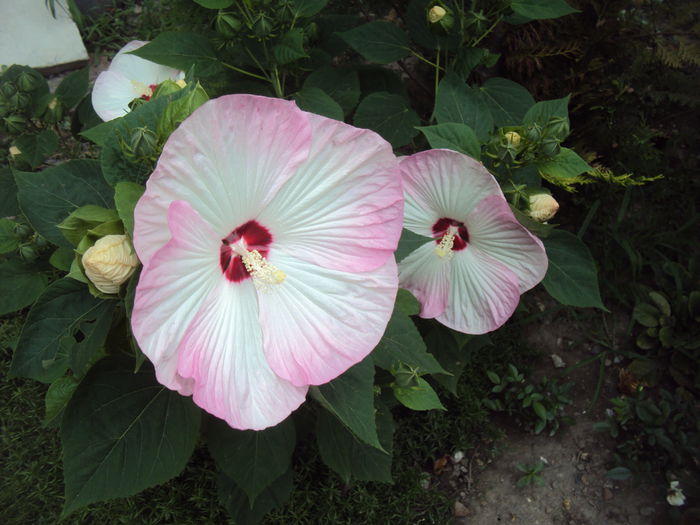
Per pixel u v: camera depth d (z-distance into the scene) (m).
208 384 0.43
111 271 0.41
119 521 0.75
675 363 0.92
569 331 0.96
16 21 1.04
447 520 0.83
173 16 0.82
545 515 0.85
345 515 0.79
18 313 0.86
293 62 0.79
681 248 0.98
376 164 0.45
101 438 0.52
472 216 0.61
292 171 0.43
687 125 1.01
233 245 0.45
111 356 0.54
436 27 0.70
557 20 0.87
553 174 0.61
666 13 0.89
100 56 1.09
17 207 0.78
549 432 0.90
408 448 0.85
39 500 0.77
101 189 0.51
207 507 0.76
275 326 0.47
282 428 0.63
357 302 0.48
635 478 0.85
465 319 0.67
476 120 0.66
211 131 0.39
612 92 0.92
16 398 0.81
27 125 0.80
